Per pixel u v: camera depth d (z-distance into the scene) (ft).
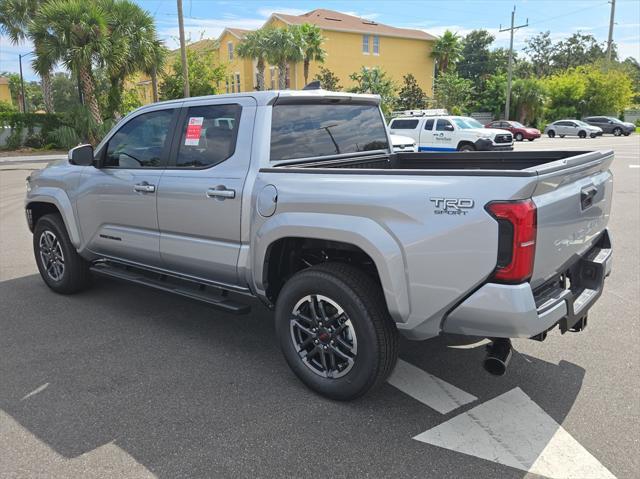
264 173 11.47
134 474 8.75
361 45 138.41
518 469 8.77
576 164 9.78
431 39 147.84
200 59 120.47
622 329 14.35
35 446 9.52
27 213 18.21
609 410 10.44
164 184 13.35
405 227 9.33
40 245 17.92
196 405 10.80
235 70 152.87
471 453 9.18
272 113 12.15
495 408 10.59
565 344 13.47
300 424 10.10
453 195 8.86
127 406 10.80
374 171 9.83
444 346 13.46
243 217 11.75
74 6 72.33
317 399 11.00
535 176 8.29
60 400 11.05
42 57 75.92
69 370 12.38
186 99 13.50
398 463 8.94
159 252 13.89
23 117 89.86
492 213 8.48
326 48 133.39
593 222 11.05
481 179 8.67
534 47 279.08
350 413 10.46
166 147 13.69
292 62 118.73
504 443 9.45
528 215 8.38
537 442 9.46
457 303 9.07
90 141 87.40
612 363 12.41
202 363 12.70
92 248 16.11
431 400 10.92
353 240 9.86
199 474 8.73
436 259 9.08
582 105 154.81
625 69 169.48
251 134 12.00
